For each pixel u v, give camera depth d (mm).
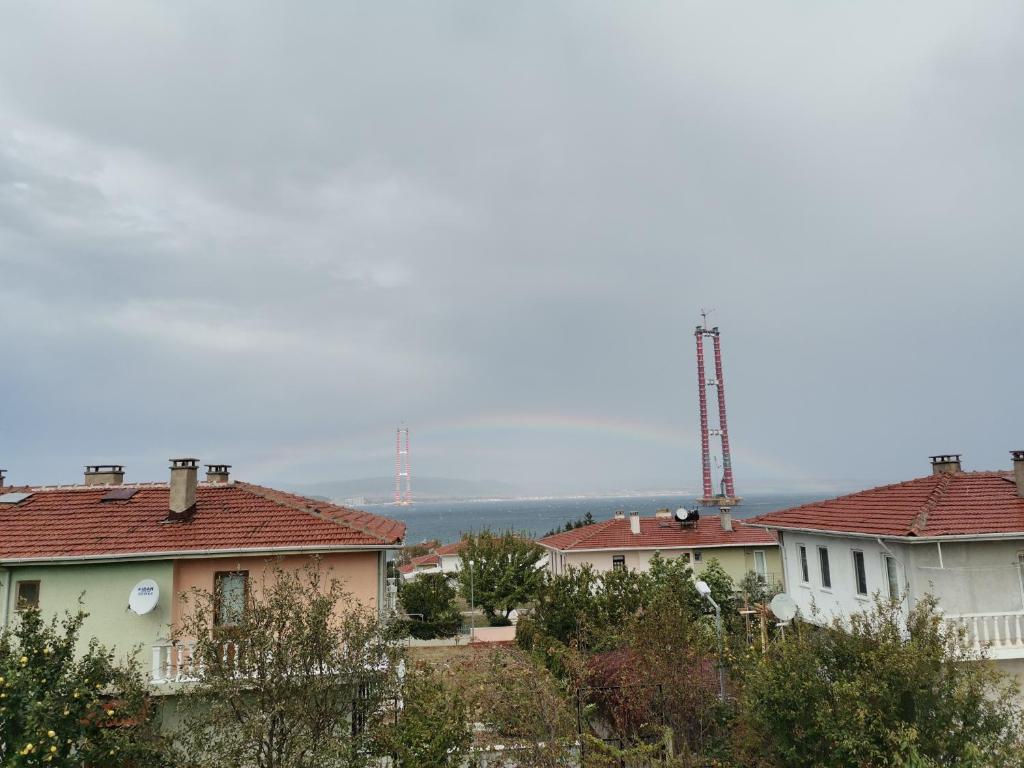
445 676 15859
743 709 13016
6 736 10156
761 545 42438
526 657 17641
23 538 18281
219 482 23047
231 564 18250
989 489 20953
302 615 11562
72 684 10773
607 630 19484
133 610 17094
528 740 12672
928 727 10555
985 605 18281
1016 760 10078
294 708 10648
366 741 11391
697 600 28109
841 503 24672
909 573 18609
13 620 17219
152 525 19141
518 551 43438
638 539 43438
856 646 11523
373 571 18906
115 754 10938
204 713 11781
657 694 14422
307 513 20094
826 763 10883
